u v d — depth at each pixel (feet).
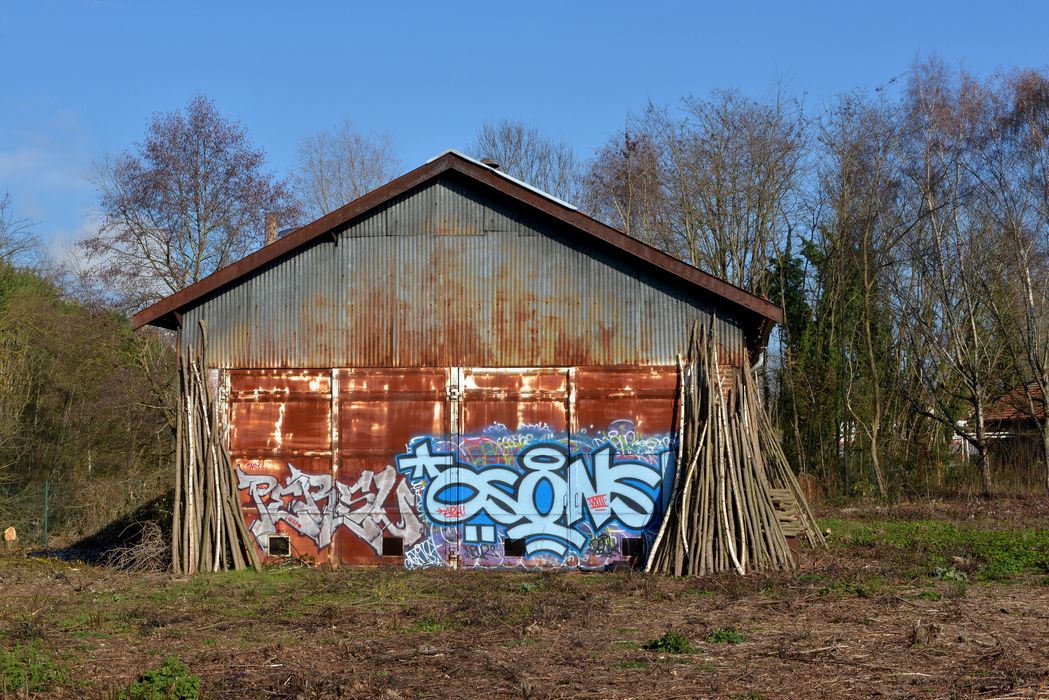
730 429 53.26
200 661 33.73
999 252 115.55
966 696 28.02
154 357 119.96
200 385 56.29
